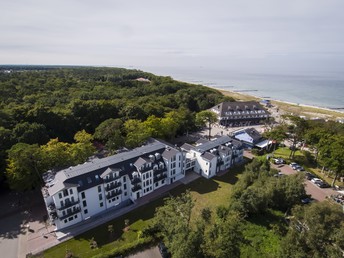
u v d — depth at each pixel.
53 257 40.53
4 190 61.00
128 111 98.00
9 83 131.75
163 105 127.75
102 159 56.81
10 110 80.38
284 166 76.56
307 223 37.84
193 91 163.88
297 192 52.69
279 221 49.47
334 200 57.53
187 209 41.06
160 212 43.44
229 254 32.62
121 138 75.00
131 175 56.06
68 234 45.69
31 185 55.50
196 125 111.50
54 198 44.69
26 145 56.84
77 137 69.94
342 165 60.31
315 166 77.25
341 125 92.56
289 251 34.78
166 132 89.56
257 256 40.03
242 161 81.25
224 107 128.62
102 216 51.31
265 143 93.25
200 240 32.81
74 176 48.16
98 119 94.38
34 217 50.81
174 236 35.53
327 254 32.97
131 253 41.66
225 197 59.31
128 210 53.66
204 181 67.38
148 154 61.97
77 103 93.25
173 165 65.38
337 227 35.38
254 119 131.50
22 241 44.09
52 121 81.25
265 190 52.12
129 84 180.38
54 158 57.91
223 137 83.19
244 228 46.94
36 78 165.25
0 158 58.38
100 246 43.06
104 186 52.03
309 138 78.50
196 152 71.81
